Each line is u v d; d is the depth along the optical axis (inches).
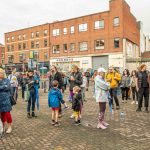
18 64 2436.0
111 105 452.1
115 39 1736.0
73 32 1975.9
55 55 2107.5
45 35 2187.5
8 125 327.9
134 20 2021.4
